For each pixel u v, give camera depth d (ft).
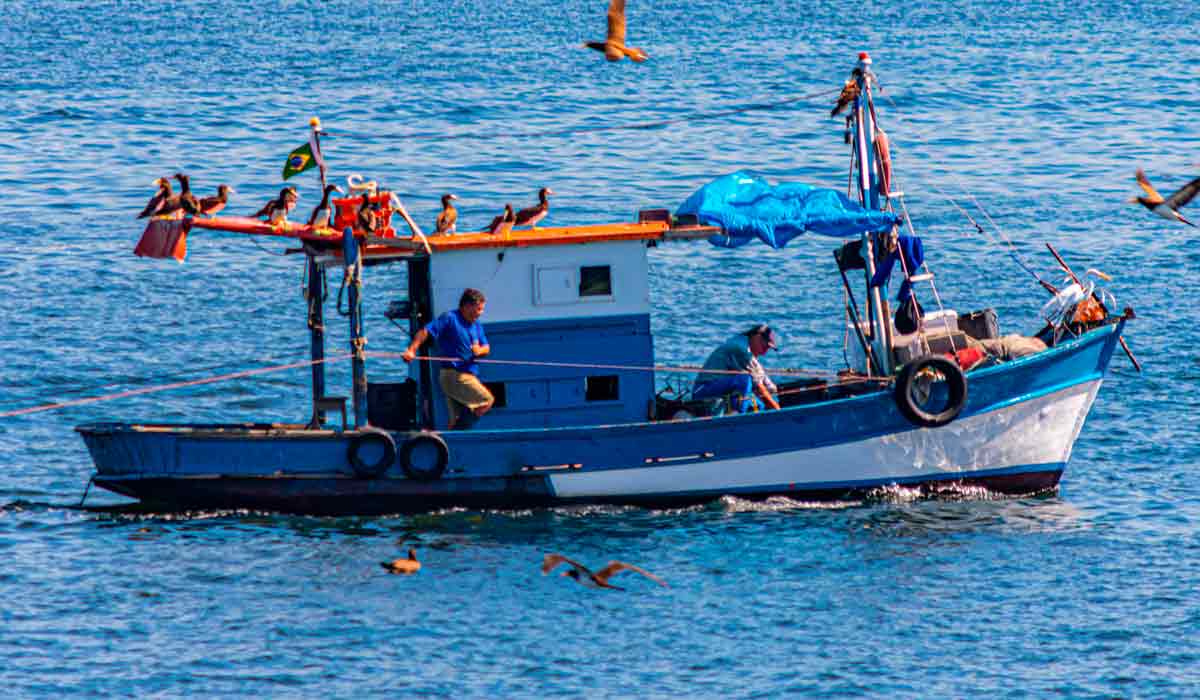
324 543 284.20
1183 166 634.84
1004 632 248.11
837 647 242.17
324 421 312.50
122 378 385.91
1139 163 640.58
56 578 265.95
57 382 380.78
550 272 301.63
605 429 297.53
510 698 224.53
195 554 277.85
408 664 235.20
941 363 301.02
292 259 507.30
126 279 474.49
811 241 523.70
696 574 270.46
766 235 303.89
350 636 244.42
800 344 416.87
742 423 301.02
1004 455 311.06
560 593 261.24
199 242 524.52
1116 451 337.93
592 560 275.39
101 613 252.21
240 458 294.66
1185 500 308.19
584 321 303.48
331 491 296.10
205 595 259.80
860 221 307.78
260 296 463.01
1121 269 483.92
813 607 256.93
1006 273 483.10
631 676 231.71
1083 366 311.06
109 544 282.36
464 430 298.15
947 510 303.89
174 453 293.84
